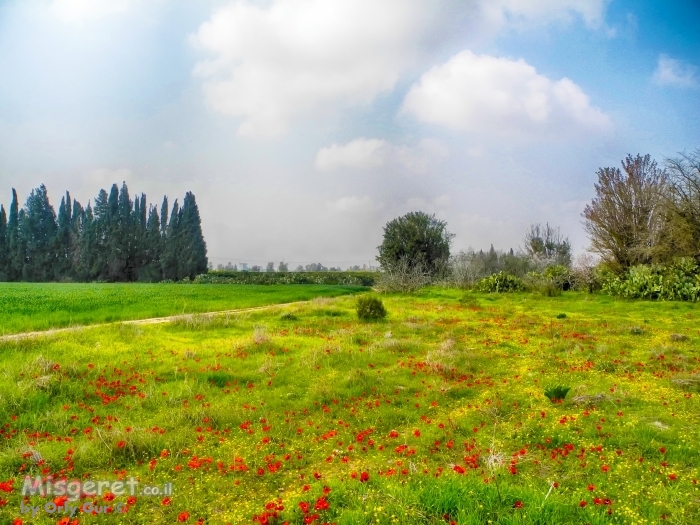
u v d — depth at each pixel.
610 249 35.91
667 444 6.48
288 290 48.22
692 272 28.05
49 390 9.05
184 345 14.09
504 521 4.51
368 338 15.29
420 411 8.38
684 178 28.00
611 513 4.62
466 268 47.72
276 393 9.46
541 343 14.35
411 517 4.60
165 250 92.94
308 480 5.73
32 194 88.75
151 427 7.46
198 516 4.99
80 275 86.50
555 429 7.07
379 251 57.09
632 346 13.76
